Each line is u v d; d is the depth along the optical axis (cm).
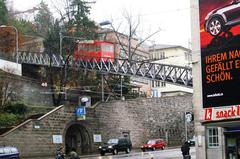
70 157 2766
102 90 7700
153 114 7600
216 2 3195
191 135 8012
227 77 3059
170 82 6550
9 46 8519
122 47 8831
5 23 9356
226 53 3088
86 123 6638
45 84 7319
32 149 5806
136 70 6994
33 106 6788
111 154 5984
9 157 4719
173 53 12450
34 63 8269
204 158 3397
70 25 8469
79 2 8694
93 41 8050
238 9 3067
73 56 7888
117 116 7100
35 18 10556
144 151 6325
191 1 3525
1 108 6284
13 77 6669
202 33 3250
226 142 3172
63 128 6291
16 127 5678
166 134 7700
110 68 7562
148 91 10538
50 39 8281
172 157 4606
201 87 3322
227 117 3025
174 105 7900
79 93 7881
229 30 3094
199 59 3447
